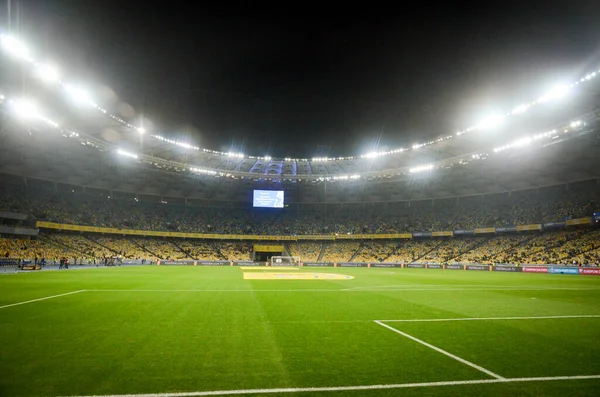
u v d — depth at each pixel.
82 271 37.91
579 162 53.09
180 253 66.31
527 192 63.38
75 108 39.50
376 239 73.12
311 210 78.69
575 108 38.25
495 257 55.28
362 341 8.09
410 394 5.11
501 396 5.07
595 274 39.16
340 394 5.10
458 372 6.03
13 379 5.56
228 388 5.29
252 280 26.73
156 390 5.18
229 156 59.56
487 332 9.09
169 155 58.22
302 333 8.84
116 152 50.22
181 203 74.00
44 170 56.22
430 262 61.03
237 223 74.25
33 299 14.88
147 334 8.62
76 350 7.18
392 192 75.19
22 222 51.66
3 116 38.19
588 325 10.09
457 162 53.62
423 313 11.98
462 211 68.88
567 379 5.75
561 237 53.00
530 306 13.82
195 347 7.47
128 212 66.88
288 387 5.34
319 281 26.28
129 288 19.70
